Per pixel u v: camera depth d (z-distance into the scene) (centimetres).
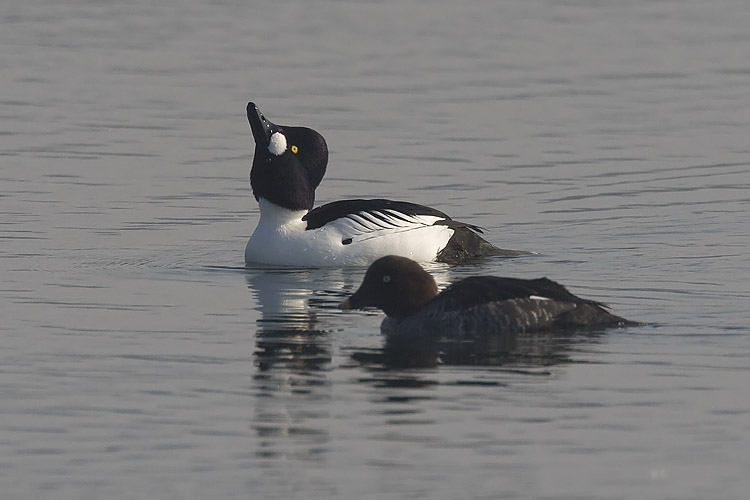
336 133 2461
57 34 3241
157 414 1113
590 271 1642
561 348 1278
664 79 2897
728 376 1191
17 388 1185
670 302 1464
